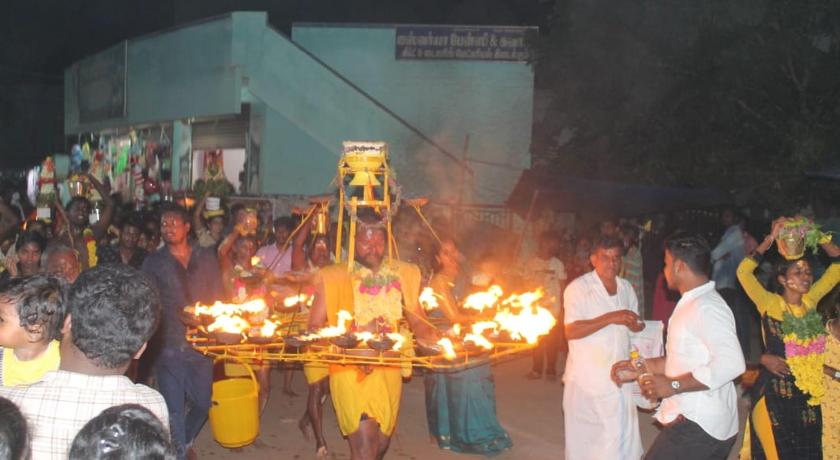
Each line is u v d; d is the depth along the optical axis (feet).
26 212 50.80
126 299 9.21
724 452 15.37
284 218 29.84
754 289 17.63
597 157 55.01
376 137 61.57
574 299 18.86
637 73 53.72
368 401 17.54
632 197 44.14
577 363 19.01
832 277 17.66
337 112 61.57
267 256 29.19
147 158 79.56
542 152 61.36
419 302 18.25
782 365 16.96
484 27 63.05
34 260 20.66
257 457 22.85
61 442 8.86
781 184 45.47
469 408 23.52
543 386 32.27
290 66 62.08
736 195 47.85
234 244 23.68
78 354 9.23
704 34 48.01
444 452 23.86
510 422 27.09
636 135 52.37
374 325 17.66
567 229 50.52
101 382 9.17
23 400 8.99
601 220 44.01
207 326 17.95
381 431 17.90
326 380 23.90
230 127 68.49
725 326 14.99
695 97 49.03
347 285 17.83
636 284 32.89
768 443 17.16
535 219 44.88
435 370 23.06
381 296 17.72
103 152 90.84
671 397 15.48
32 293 10.82
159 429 6.70
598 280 18.93
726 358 14.76
